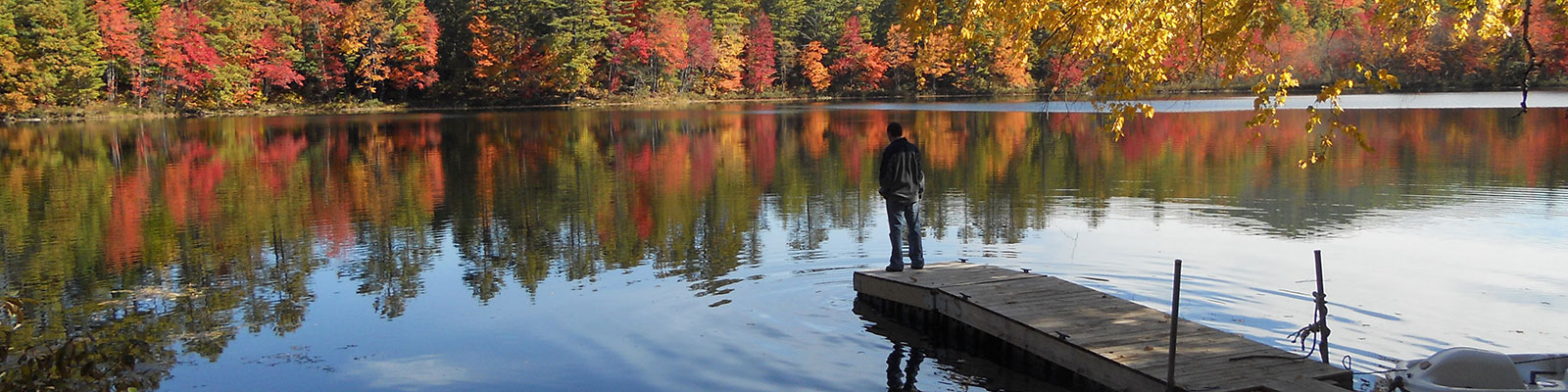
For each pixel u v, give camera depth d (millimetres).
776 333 7094
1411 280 8281
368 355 6750
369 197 16125
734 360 6453
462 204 15062
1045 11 7031
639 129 35594
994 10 7191
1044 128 30500
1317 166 17688
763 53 77500
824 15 83250
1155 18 6695
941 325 7488
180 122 45375
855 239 11008
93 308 8383
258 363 6633
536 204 14891
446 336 7148
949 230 11523
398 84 64062
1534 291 7824
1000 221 12086
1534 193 13461
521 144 28578
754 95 77188
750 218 12930
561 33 65750
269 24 60875
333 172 20516
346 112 58000
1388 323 6941
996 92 74062
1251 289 8070
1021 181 16484
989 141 25828
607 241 11266
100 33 52781
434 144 29094
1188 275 8656
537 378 6145
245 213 14375
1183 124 30344
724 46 75375
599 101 68500
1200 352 6105
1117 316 6922
